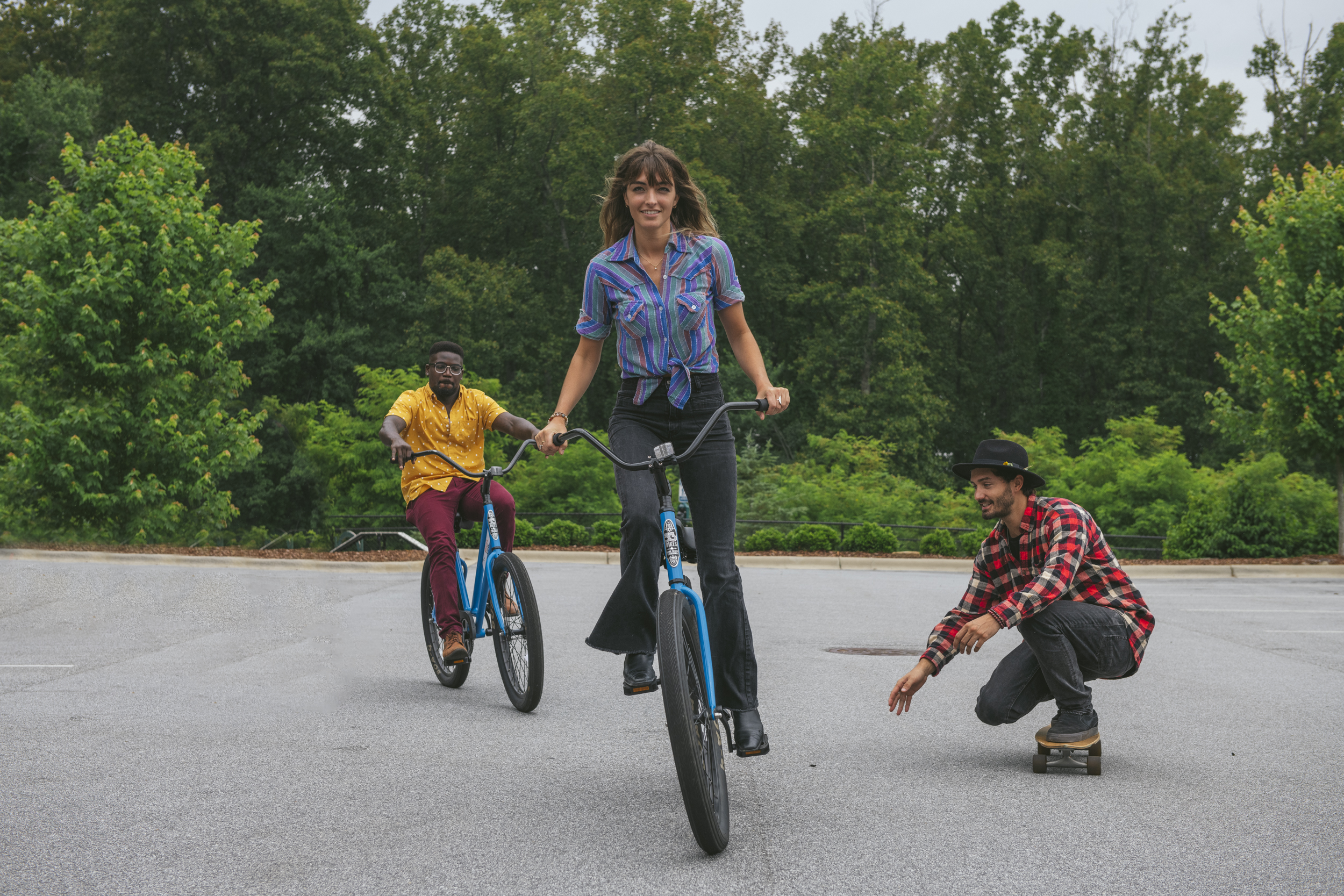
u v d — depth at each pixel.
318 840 3.56
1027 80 52.97
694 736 3.35
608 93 44.28
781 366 44.28
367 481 27.14
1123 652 4.54
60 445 20.84
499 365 41.16
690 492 4.20
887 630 9.46
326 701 5.87
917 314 46.41
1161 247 48.97
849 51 51.53
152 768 4.43
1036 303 52.00
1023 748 5.01
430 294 42.44
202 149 41.19
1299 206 19.55
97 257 21.33
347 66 44.72
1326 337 19.31
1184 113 51.88
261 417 22.95
